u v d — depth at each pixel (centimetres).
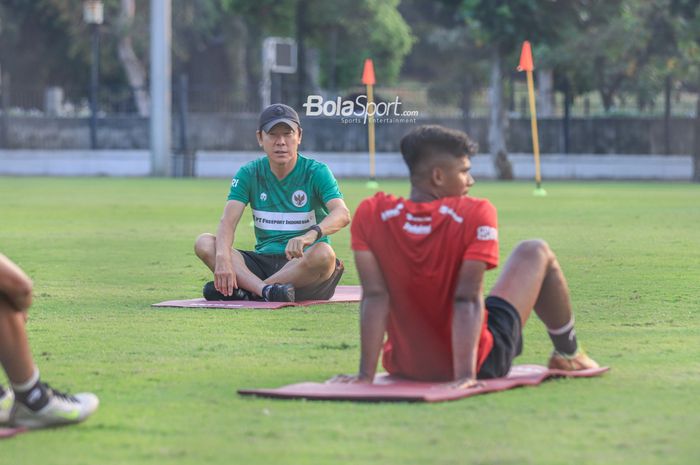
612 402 1488
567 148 11062
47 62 17212
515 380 1569
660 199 7350
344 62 13188
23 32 17100
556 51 10975
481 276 1473
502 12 10062
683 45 11256
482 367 1547
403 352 1551
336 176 11006
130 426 1380
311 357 1891
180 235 4694
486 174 10938
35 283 3067
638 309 2505
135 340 2075
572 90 11638
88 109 12431
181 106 11162
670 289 2869
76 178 10688
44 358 1883
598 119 11069
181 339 2088
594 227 5034
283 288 2545
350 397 1478
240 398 1532
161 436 1330
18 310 1334
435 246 1478
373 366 1541
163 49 10762
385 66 13562
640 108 12694
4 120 11681
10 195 7744
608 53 11119
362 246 1505
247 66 18038
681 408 1458
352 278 3186
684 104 11769
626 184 9812
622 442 1284
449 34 16562
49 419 1367
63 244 4278
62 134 11712
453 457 1225
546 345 2003
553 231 4816
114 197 7512
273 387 1617
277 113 2611
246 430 1348
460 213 1471
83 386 1634
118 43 15762
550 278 1611
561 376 1644
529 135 11112
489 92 10756
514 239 4422
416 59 17562
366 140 11031
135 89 12038
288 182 2634
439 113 10956
